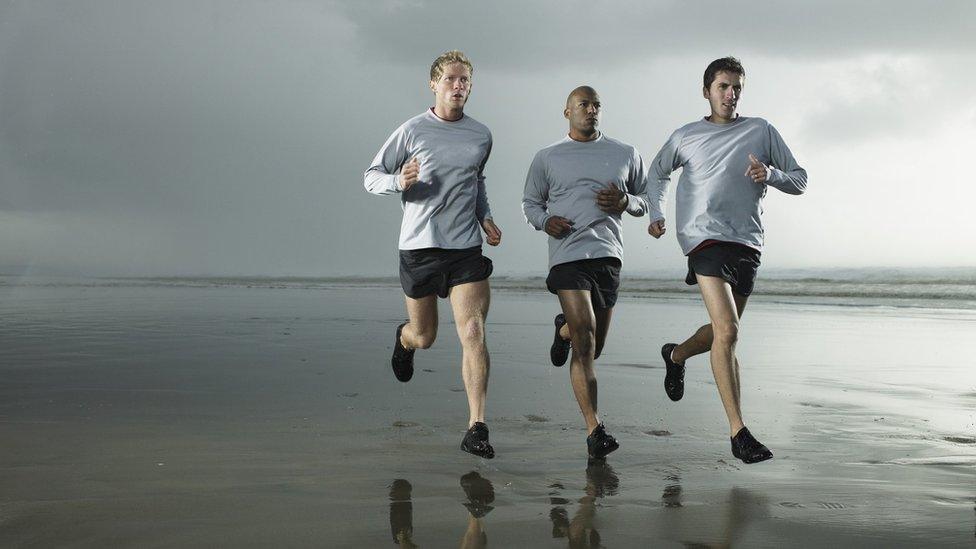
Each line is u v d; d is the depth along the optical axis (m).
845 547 2.11
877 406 4.34
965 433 3.65
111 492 2.57
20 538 2.12
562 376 5.30
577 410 4.16
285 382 4.91
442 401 4.35
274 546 2.08
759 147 3.62
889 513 2.41
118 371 5.28
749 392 4.80
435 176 3.62
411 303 3.80
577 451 3.27
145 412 3.96
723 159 3.59
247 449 3.21
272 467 2.93
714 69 3.66
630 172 3.96
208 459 3.04
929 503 2.52
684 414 4.08
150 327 8.32
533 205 3.96
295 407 4.14
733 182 3.57
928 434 3.63
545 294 17.55
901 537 2.19
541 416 4.00
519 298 15.59
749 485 2.75
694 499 2.57
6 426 3.61
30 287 18.53
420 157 3.63
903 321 10.11
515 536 2.19
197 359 5.90
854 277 26.50
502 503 2.51
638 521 2.33
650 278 27.12
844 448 3.35
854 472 2.94
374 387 4.76
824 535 2.21
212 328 8.27
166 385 4.77
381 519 2.34
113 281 24.72
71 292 16.05
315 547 2.08
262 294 15.86
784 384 5.11
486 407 4.22
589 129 3.87
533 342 7.33
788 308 12.98
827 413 4.14
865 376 5.45
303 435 3.49
